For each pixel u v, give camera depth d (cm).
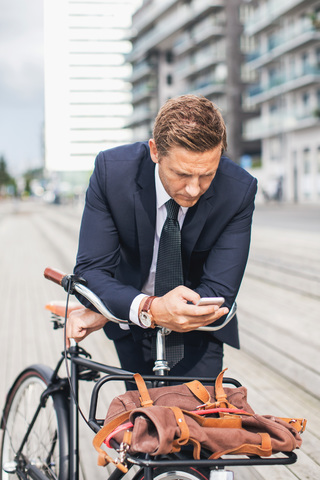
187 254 174
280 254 991
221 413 139
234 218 174
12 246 1566
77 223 2616
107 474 260
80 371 188
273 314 552
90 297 164
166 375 162
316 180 3772
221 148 144
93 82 12244
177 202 154
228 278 168
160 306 150
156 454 120
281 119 4025
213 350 189
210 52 5609
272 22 3916
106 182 173
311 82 3653
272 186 3975
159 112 146
